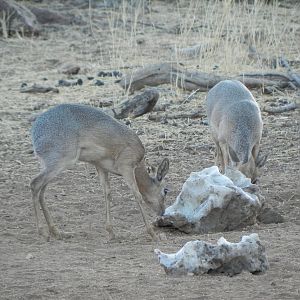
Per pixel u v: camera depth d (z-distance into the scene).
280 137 24.33
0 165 22.48
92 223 18.08
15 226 17.80
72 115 17.14
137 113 26.19
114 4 42.44
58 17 39.56
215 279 13.40
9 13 37.62
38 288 13.19
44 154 17.02
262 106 26.91
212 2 41.38
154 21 39.78
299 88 28.64
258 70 30.27
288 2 42.38
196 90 28.22
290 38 34.78
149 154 23.06
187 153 23.23
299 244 15.52
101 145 17.19
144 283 13.25
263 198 18.06
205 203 17.39
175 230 17.64
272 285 13.03
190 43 35.19
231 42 31.70
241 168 19.52
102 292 12.85
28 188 20.64
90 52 35.28
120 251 15.66
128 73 30.58
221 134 20.69
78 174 21.70
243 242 13.70
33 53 35.25
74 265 14.55
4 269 14.36
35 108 27.66
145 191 17.67
